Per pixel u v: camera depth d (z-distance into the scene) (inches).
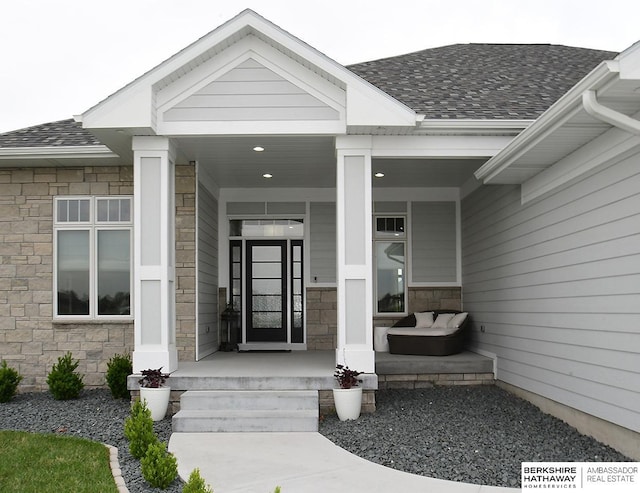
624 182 216.5
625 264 215.9
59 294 364.2
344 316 291.9
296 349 457.1
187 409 270.7
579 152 245.9
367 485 186.1
